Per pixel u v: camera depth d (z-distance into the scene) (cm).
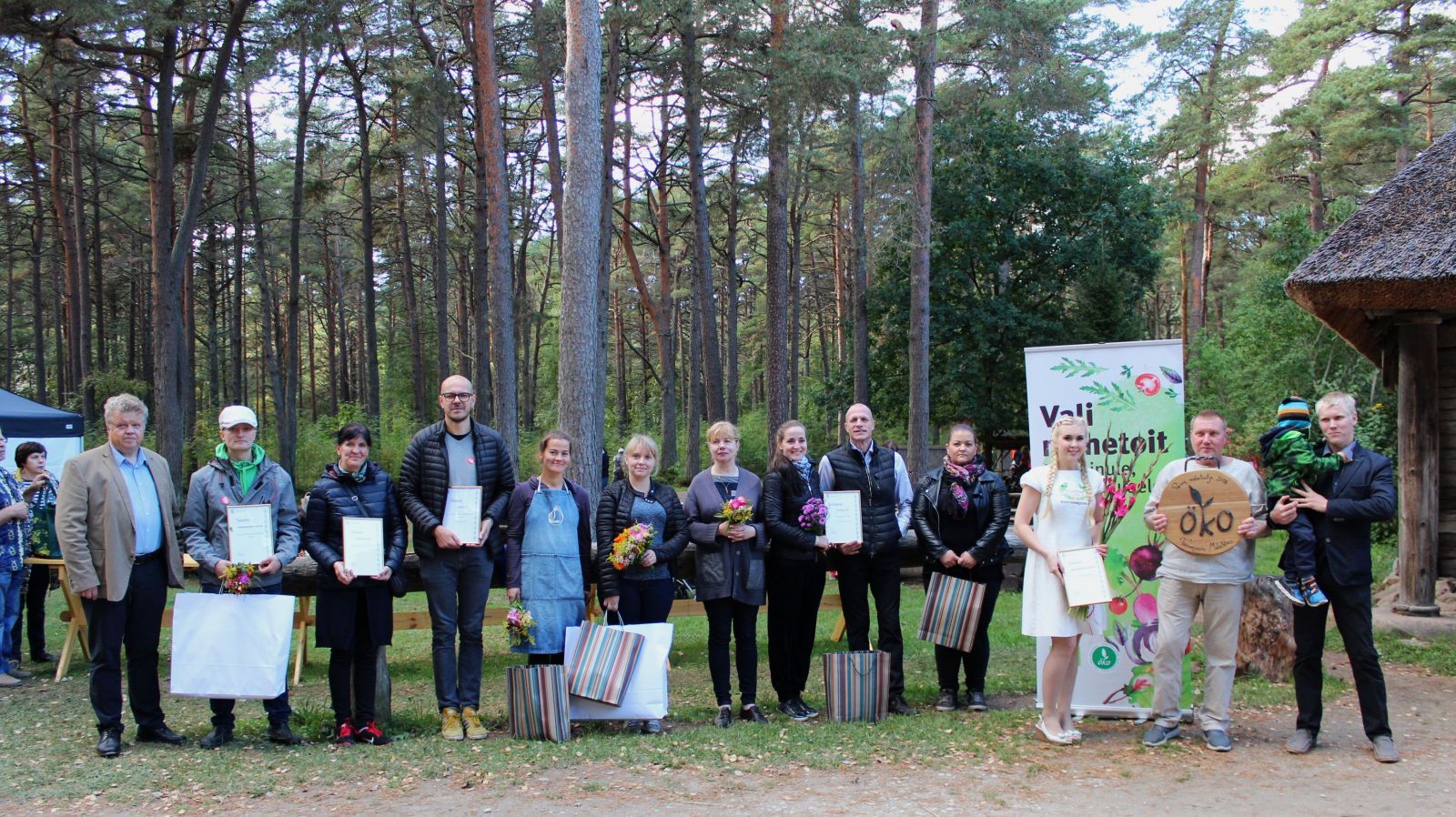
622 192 2920
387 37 2145
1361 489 503
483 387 2259
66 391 3362
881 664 597
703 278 2239
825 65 1667
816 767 500
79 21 1548
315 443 2822
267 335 2536
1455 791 460
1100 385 614
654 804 447
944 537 622
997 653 823
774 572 607
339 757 518
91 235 3197
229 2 1916
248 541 534
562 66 1973
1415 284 777
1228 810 437
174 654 528
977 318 2334
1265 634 702
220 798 458
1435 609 869
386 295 4353
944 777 485
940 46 2056
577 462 973
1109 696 602
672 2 1767
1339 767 497
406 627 798
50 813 440
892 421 2672
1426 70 2884
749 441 3394
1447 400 922
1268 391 2117
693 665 806
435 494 559
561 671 558
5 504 728
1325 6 2762
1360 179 3153
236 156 2675
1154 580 600
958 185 2389
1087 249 2362
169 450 1820
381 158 2861
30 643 820
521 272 3173
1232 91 3038
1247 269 3234
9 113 2509
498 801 454
